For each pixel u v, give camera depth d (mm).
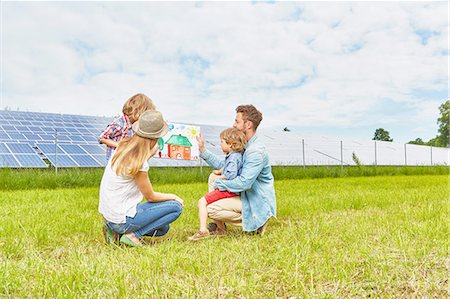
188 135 5422
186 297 2119
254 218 3902
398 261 2703
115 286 2234
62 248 3297
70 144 14227
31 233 3711
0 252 3062
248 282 2338
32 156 12367
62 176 10531
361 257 2857
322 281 2404
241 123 4078
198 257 2842
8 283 2293
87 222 4301
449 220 3971
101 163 13180
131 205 3332
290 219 4742
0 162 11344
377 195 6969
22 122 16078
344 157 21859
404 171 18578
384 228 3758
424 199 6289
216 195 3887
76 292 2174
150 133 3232
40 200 6605
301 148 21875
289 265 2625
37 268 2576
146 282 2277
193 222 4512
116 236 3447
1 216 4672
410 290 2225
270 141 21984
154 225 3445
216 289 2197
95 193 7891
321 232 3723
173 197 3504
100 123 18812
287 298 2156
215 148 16906
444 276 2404
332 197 6758
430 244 3152
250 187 3881
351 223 4191
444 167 19812
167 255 2854
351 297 2152
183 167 14742
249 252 3010
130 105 3582
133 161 3211
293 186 10086
